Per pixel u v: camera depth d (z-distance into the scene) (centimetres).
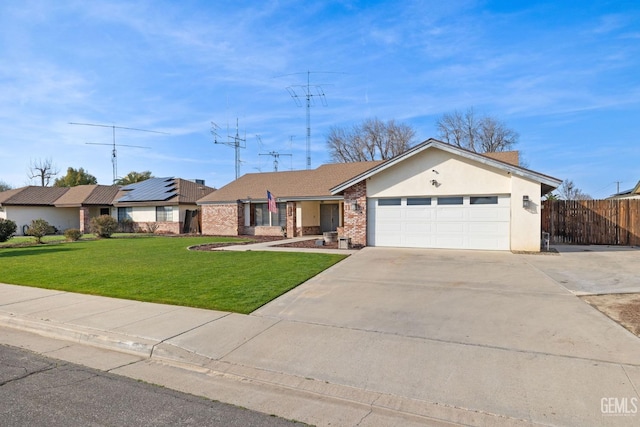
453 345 541
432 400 401
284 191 2555
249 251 1575
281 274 1036
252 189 2761
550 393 404
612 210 1730
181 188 3312
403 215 1623
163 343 564
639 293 793
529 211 1435
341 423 368
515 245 1451
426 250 1514
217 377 476
